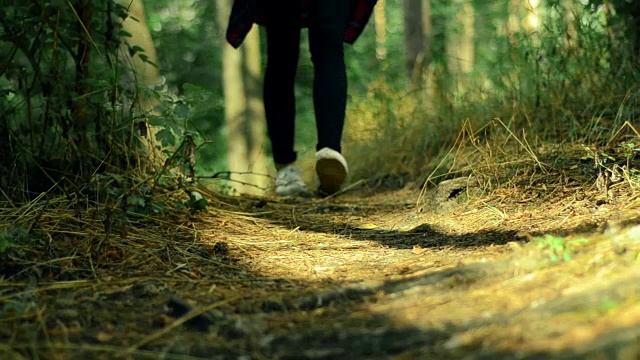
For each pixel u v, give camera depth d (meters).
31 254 3.06
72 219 3.45
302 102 12.04
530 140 4.66
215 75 13.91
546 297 2.23
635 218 3.01
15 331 2.32
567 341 1.86
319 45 4.73
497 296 2.35
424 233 3.74
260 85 9.81
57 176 4.01
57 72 4.06
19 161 3.97
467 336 2.05
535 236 3.15
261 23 5.10
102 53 4.38
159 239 3.45
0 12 3.94
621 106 4.25
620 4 5.19
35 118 4.26
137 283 2.81
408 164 5.92
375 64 11.38
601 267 2.39
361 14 5.14
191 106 3.88
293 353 2.15
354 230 4.01
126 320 2.44
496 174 4.12
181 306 2.49
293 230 3.96
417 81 7.51
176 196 4.07
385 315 2.37
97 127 4.09
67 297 2.65
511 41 6.32
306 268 3.19
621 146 4.08
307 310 2.56
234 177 8.43
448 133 5.97
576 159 4.10
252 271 3.14
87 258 3.10
